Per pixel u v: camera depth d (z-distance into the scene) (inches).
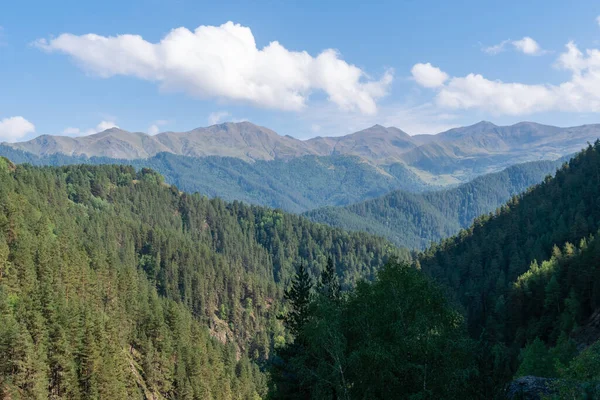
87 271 4660.4
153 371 3863.2
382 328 886.4
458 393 773.3
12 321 2898.6
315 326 922.1
